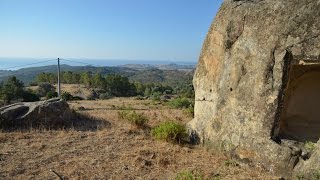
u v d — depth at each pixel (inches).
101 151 346.9
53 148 352.8
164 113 632.4
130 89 2596.0
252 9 319.0
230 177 277.6
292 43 275.0
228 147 330.0
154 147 363.9
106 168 297.0
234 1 351.9
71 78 2765.7
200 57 398.6
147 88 2456.9
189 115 600.1
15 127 430.6
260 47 302.8
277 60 285.4
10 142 369.7
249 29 317.7
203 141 374.3
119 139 395.2
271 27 294.5
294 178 263.3
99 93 2272.4
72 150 347.3
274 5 297.1
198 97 395.9
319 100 328.5
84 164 305.3
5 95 1259.2
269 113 289.0
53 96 1453.0
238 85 325.4
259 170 291.7
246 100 313.1
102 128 448.8
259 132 296.4
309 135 313.0
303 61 276.1
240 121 319.0
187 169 295.7
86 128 449.1
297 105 327.6
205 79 383.9
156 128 420.8
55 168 294.0
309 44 262.7
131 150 351.9
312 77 321.7
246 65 318.0
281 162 275.4
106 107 859.4
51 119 448.1
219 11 369.4
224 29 350.3
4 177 269.4
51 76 2751.0
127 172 289.0
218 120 352.2
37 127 437.4
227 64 345.1
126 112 543.8
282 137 293.7
